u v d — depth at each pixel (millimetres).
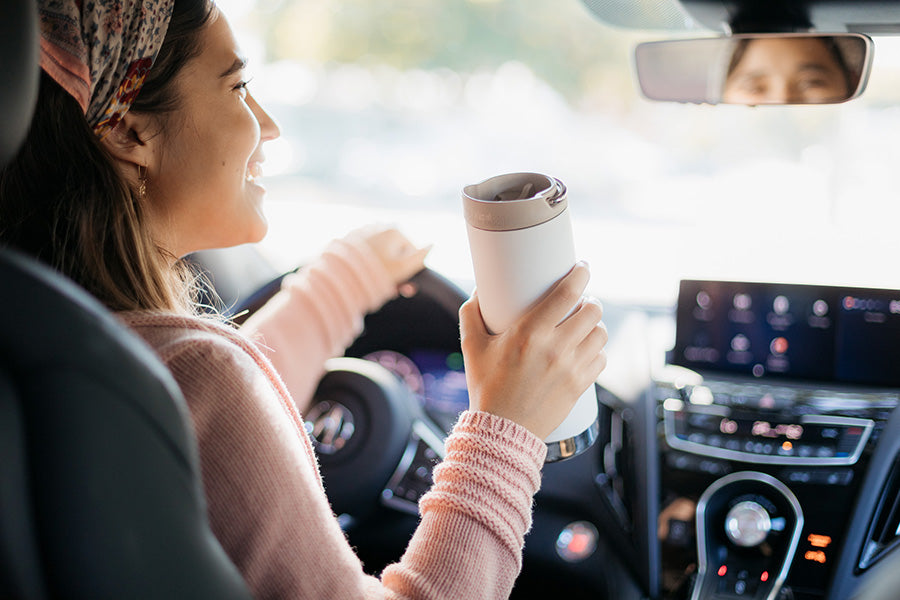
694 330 1731
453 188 4234
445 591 830
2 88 573
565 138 4918
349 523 1834
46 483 513
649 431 1688
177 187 998
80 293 549
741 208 2648
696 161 3502
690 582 1650
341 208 3193
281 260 2617
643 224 2723
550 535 1842
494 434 896
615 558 1800
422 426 1858
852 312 1616
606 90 5102
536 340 920
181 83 955
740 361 1705
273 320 1479
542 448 918
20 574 502
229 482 746
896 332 1594
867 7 1354
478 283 962
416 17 5371
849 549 1549
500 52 5324
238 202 1037
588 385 976
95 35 844
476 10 5305
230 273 2293
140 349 565
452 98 5332
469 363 976
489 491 878
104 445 527
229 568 626
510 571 892
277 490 760
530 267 919
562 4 5117
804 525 1584
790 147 3061
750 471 1615
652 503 1683
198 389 753
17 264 528
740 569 1632
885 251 1873
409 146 4430
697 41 1493
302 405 1476
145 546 556
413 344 2123
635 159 4309
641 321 1896
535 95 5242
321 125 4316
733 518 1615
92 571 532
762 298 1674
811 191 2678
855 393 1611
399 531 1848
